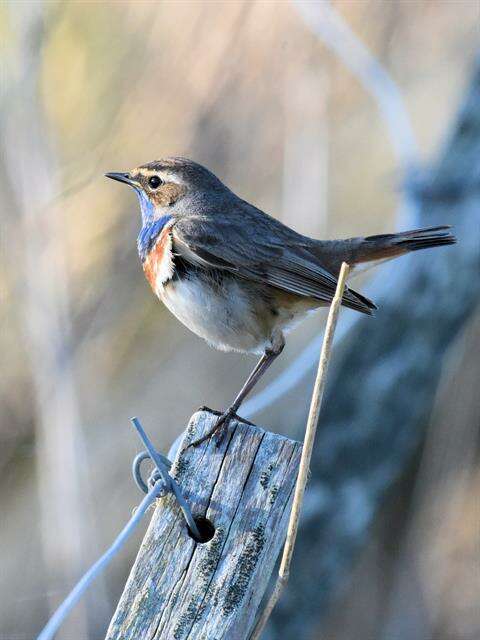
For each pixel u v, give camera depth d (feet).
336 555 36.58
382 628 41.91
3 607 43.37
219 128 41.96
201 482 22.27
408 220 35.68
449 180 35.50
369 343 36.11
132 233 43.62
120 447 44.11
